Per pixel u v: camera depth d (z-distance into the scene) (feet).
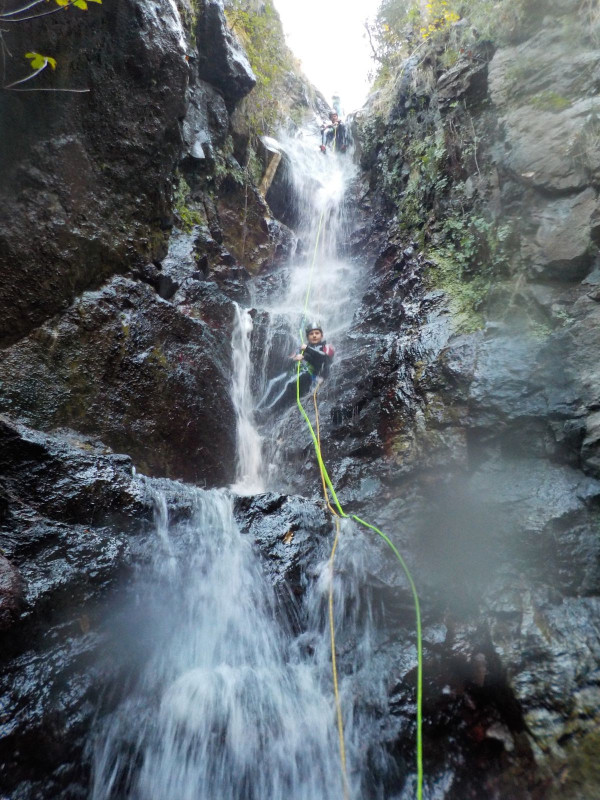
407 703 10.12
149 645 10.18
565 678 9.41
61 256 14.90
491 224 17.75
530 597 10.86
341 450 17.16
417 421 15.19
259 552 12.25
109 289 16.14
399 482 14.60
